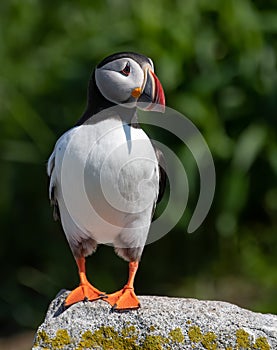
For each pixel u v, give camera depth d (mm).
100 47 12062
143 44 11797
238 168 11578
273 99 11711
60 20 13297
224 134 11734
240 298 11648
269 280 11930
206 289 11938
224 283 12039
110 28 12266
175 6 12031
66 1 13305
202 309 6766
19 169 12797
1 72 13180
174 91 11656
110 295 6969
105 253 12211
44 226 12617
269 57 11852
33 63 13203
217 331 6516
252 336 6484
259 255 12344
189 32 11789
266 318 6727
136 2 12312
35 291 12367
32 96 12844
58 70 12648
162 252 12117
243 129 11812
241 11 11828
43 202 12617
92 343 6574
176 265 12188
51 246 12594
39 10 13477
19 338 11703
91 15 12812
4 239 12797
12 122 12852
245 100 11797
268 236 12461
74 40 12750
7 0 13656
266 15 11977
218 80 11680
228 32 11852
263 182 12047
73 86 12273
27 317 12016
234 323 6570
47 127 12531
